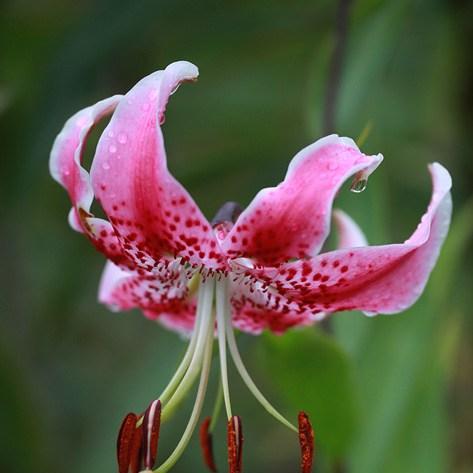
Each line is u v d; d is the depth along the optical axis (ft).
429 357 2.84
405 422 2.84
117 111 2.39
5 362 3.16
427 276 2.45
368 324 2.83
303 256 2.42
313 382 2.67
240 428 2.51
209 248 2.44
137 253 2.50
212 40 3.36
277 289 2.50
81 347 3.58
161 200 2.42
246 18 3.32
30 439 3.18
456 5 3.32
